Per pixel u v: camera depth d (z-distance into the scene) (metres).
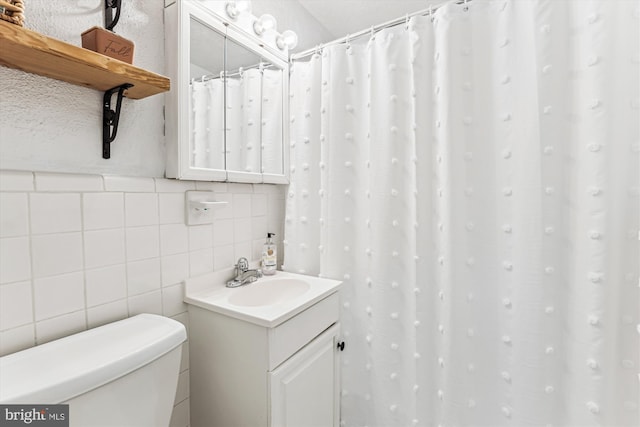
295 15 1.66
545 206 1.00
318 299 1.11
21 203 0.69
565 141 0.98
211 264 1.16
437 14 1.16
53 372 0.61
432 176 1.20
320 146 1.44
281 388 0.94
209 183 1.15
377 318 1.29
